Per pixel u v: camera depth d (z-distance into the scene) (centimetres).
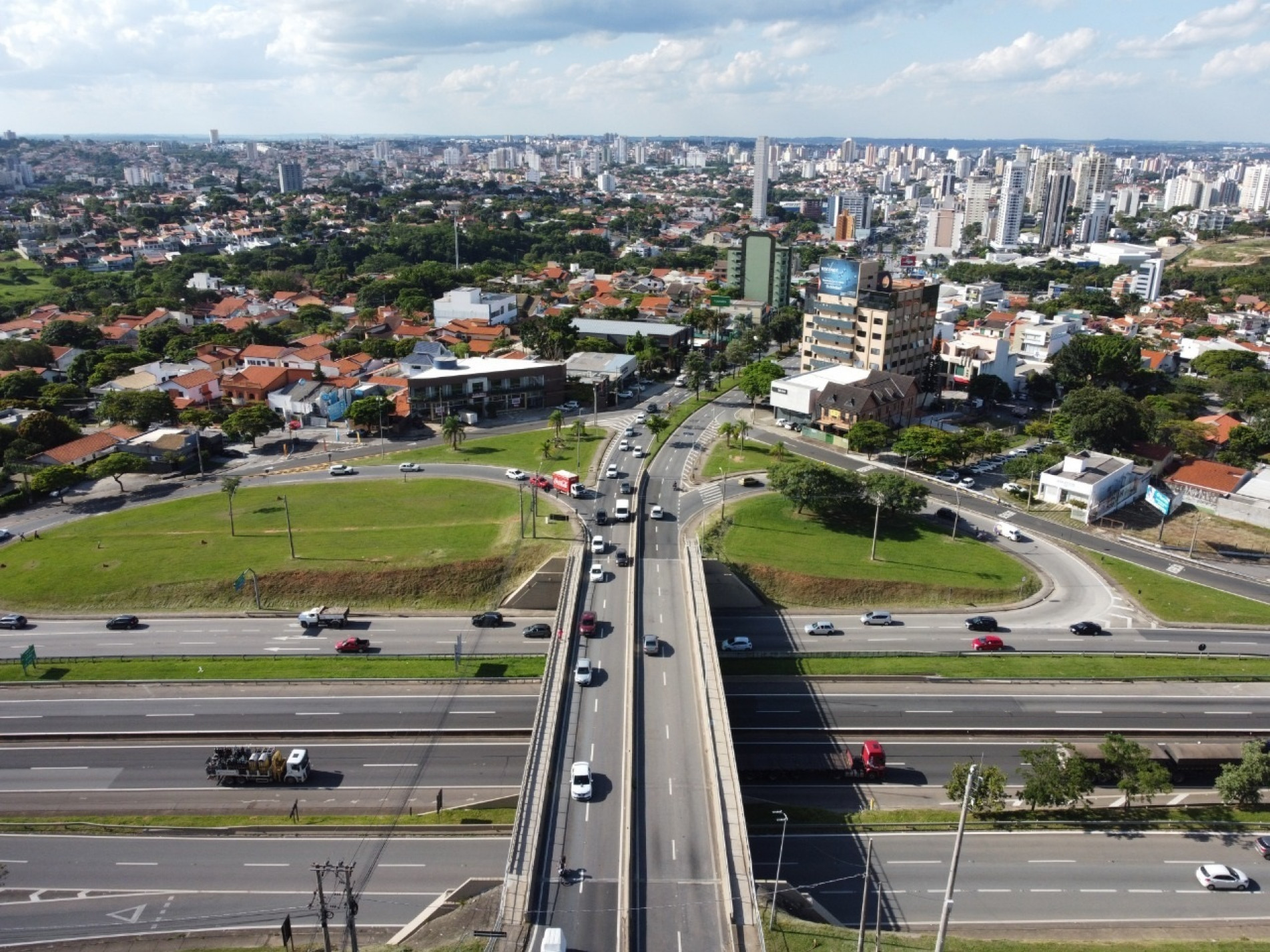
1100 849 7644
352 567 12156
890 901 7038
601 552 12075
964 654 10719
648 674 8856
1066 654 10756
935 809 8162
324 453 17512
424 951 6066
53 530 13812
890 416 18650
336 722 9294
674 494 14762
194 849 7469
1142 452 17388
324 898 6712
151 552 12769
